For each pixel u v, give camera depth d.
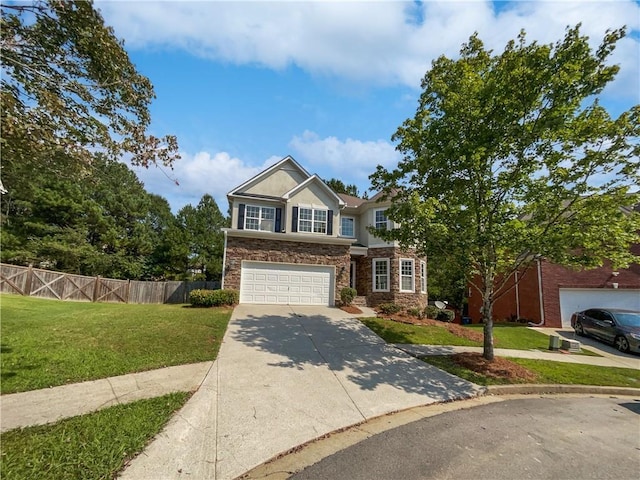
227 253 15.13
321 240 16.17
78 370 5.69
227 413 4.79
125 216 29.55
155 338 7.91
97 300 17.62
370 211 20.03
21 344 6.61
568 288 17.36
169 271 28.30
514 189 8.56
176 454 3.60
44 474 2.97
